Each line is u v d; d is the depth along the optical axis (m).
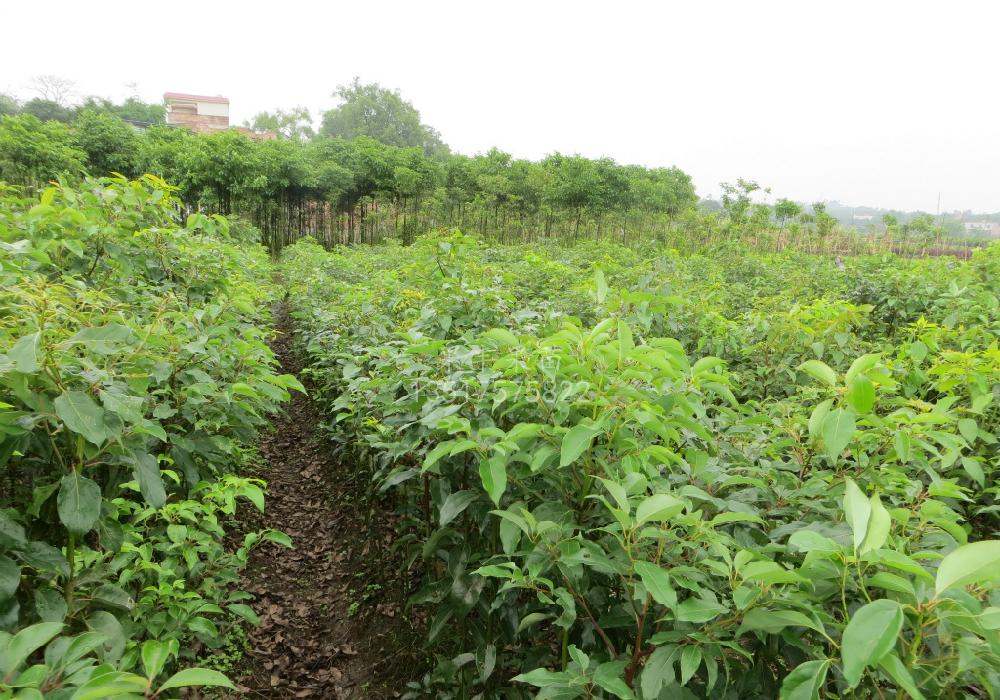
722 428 2.42
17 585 1.35
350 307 5.61
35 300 1.63
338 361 4.79
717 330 4.71
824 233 37.88
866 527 1.10
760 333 4.67
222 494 2.54
